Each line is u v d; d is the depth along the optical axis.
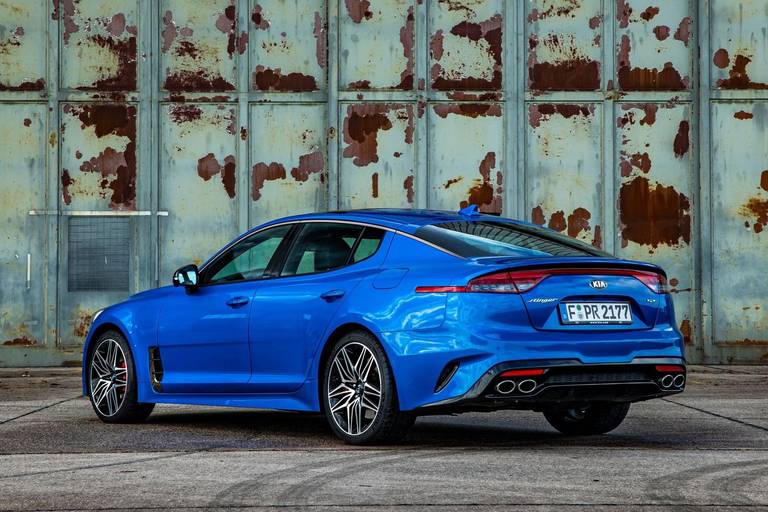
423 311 7.82
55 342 17.55
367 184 17.75
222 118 17.73
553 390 7.68
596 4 17.89
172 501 6.07
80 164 17.66
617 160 17.83
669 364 8.09
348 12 17.78
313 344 8.54
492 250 8.10
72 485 6.59
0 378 15.58
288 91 17.75
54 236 17.56
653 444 8.46
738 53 17.83
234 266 9.55
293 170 17.73
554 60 17.84
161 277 17.66
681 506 5.89
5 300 17.56
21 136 17.66
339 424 8.34
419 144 17.73
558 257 8.04
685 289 17.75
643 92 17.83
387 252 8.38
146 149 17.66
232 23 17.75
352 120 17.73
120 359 10.23
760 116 17.81
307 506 5.91
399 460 7.48
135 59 17.72
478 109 17.81
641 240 17.80
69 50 17.70
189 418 10.62
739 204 17.78
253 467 7.24
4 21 17.69
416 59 17.78
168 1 17.75
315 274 8.78
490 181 17.78
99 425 9.96
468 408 8.14
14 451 8.13
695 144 17.80
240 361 9.19
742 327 17.72
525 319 7.68
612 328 7.95
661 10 17.88
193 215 17.69
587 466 7.21
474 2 17.83
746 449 8.10
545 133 17.83
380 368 8.01
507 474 6.89
